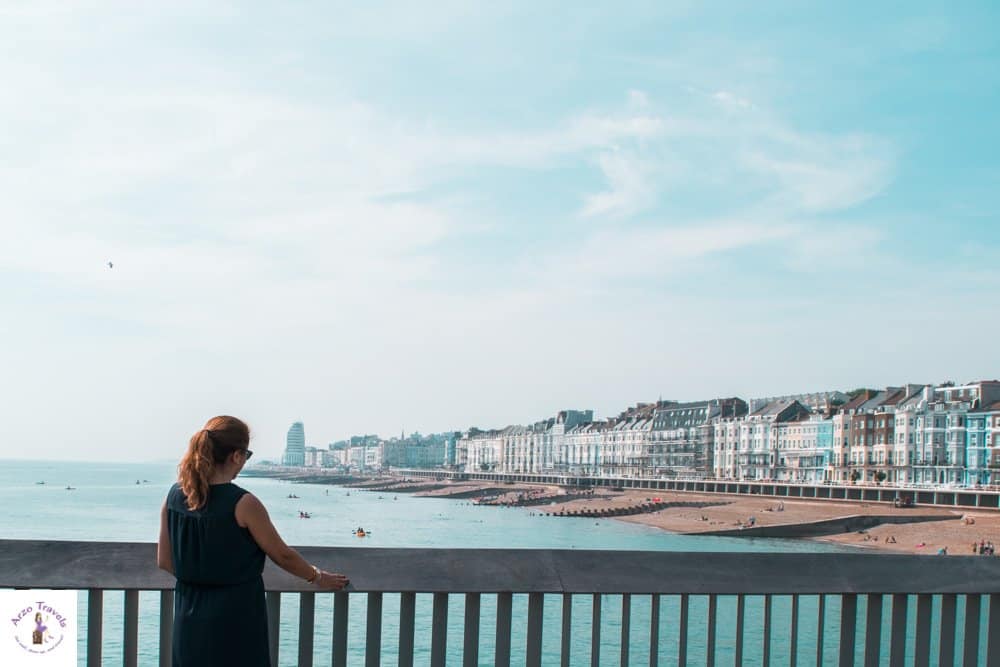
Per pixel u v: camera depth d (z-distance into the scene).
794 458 138.25
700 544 79.88
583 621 25.09
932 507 94.06
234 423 3.66
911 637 18.91
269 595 4.22
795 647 4.50
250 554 3.56
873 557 4.64
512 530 95.19
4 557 4.17
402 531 92.62
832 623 25.31
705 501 122.38
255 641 3.54
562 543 80.75
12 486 194.50
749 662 20.45
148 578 4.17
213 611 3.50
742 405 164.00
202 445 3.58
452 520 111.56
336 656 4.23
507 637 4.32
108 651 18.86
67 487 187.88
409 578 4.25
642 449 181.12
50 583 4.12
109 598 25.88
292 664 19.14
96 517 96.06
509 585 4.27
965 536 78.94
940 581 4.62
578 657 20.89
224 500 3.54
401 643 4.29
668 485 151.12
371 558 4.28
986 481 107.44
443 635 4.29
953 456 111.06
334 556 4.25
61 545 4.23
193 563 3.51
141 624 23.64
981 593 4.62
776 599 29.42
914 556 4.68
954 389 115.81
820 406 141.25
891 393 126.69
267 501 156.88
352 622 24.44
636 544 79.75
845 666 4.57
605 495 147.38
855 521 87.75
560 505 137.00
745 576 4.48
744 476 148.75
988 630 4.70
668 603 28.25
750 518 98.06
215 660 3.48
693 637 23.42
